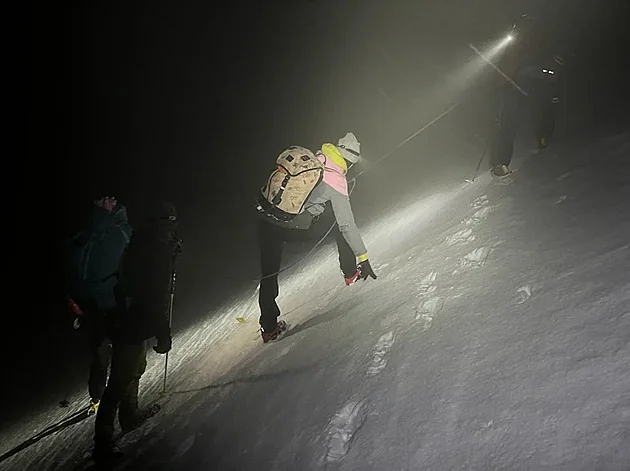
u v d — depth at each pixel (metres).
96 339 5.31
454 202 5.64
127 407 4.18
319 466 2.21
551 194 3.91
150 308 3.98
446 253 3.75
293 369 3.34
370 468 2.03
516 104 5.32
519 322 2.37
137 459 3.49
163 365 6.48
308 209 4.46
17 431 6.95
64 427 5.95
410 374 2.44
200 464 2.88
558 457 1.60
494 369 2.15
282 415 2.82
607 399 1.71
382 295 3.72
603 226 2.96
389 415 2.25
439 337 2.61
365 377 2.64
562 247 2.93
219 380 4.22
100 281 4.47
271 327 4.56
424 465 1.88
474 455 1.80
